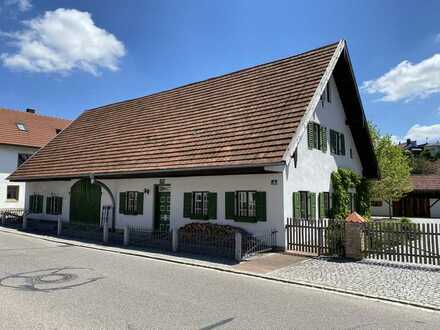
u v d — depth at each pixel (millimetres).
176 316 6844
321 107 19016
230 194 16062
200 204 17422
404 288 9180
